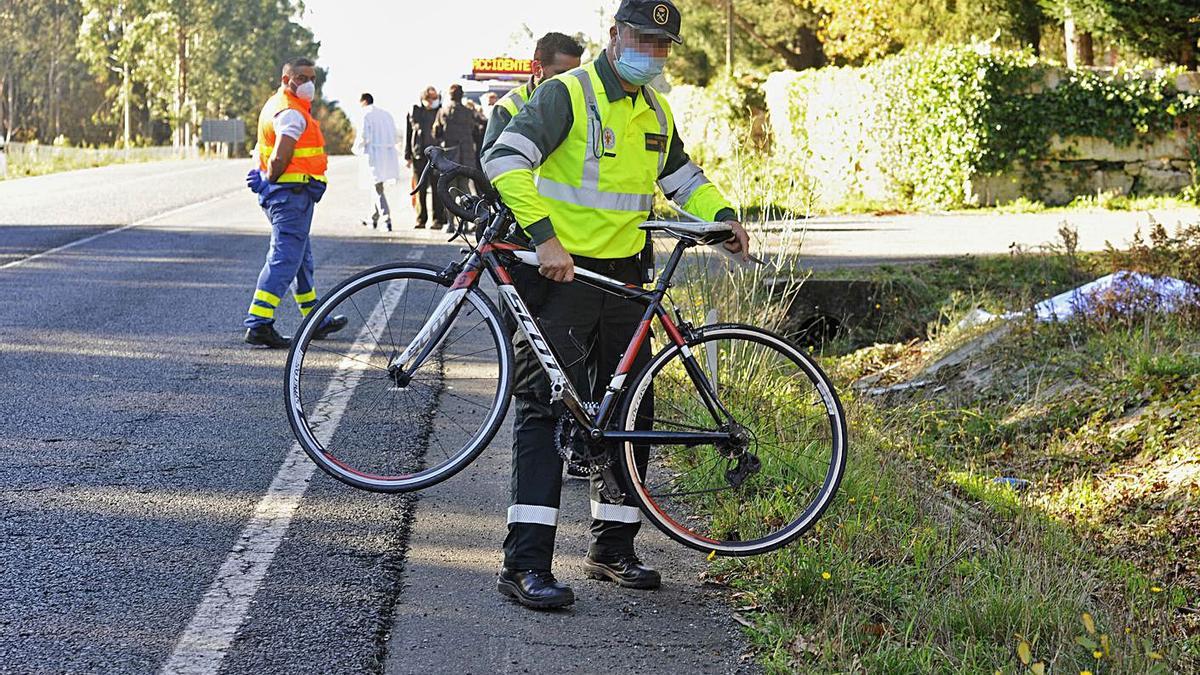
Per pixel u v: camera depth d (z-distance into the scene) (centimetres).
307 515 532
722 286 780
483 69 2059
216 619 423
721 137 2717
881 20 2870
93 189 2575
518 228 470
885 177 2169
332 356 596
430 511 546
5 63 7531
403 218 1898
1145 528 628
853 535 500
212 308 1048
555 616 444
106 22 7675
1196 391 760
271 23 9112
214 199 2298
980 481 676
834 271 1176
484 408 546
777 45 4309
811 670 398
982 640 423
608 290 467
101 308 1040
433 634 423
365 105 1708
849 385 974
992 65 2058
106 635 407
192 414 693
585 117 457
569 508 565
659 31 451
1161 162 2083
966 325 1030
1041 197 2084
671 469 542
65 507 530
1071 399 816
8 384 754
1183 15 2211
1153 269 991
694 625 441
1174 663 439
